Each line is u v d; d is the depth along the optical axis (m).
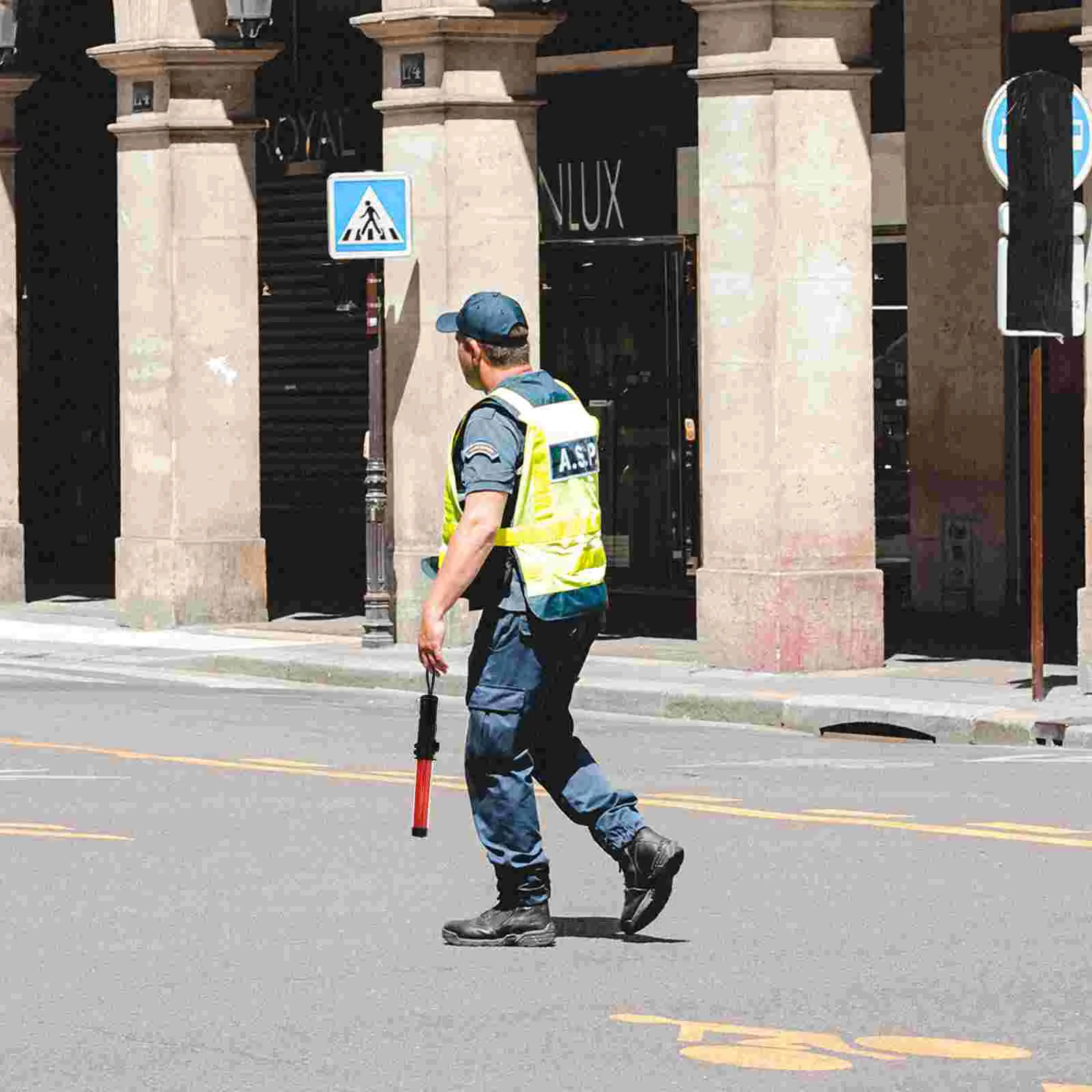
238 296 63.03
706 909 26.25
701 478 64.19
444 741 42.03
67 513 79.19
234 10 61.12
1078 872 28.17
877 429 61.56
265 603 63.66
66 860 29.48
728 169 50.28
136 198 63.00
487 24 54.97
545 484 24.12
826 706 44.41
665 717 46.78
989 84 59.16
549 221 66.81
